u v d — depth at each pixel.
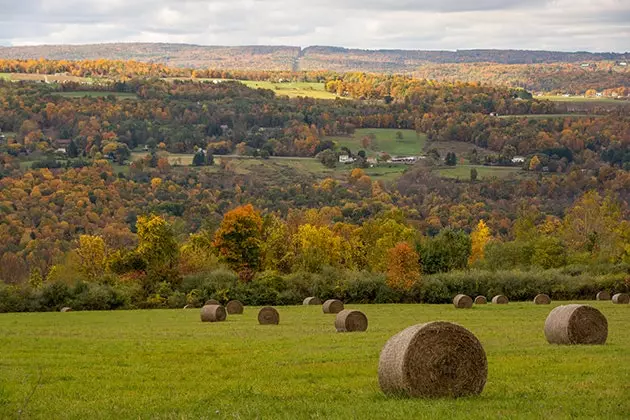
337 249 105.12
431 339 21.50
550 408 19.20
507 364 26.81
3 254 114.06
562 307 34.91
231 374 26.30
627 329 42.59
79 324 55.06
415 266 83.56
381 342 36.34
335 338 38.88
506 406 19.56
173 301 82.19
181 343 36.97
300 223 121.06
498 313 61.56
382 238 107.06
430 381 21.41
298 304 82.50
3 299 76.00
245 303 81.38
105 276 84.62
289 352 32.28
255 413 19.44
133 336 41.78
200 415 19.42
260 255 105.81
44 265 112.25
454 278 84.44
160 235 88.19
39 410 20.67
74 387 24.19
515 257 105.62
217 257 102.06
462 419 17.91
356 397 21.42
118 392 23.23
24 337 41.25
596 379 23.44
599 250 112.12
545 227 128.62
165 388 23.88
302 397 21.61
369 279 84.31
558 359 28.17
